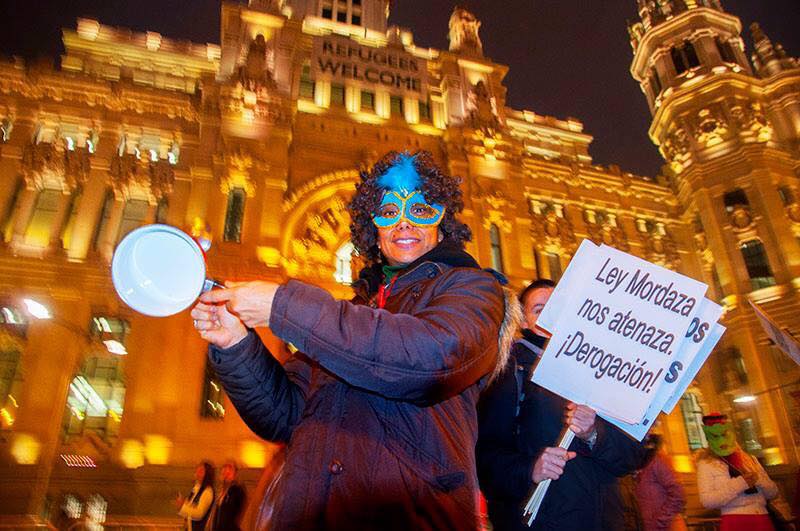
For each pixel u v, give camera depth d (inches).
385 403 68.2
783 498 871.7
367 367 58.6
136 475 681.0
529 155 1206.9
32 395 715.4
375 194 100.2
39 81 917.2
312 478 63.9
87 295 792.3
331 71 1104.2
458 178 103.0
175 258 64.7
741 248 1121.4
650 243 1200.2
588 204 1216.2
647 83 1432.1
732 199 1152.8
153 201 893.8
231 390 78.4
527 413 148.3
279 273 853.8
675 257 1189.7
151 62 1051.9
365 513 61.0
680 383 119.4
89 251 826.2
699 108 1238.9
